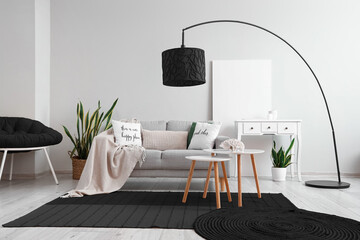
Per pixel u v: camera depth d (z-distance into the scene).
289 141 4.61
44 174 4.67
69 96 4.83
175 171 3.52
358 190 3.54
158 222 2.29
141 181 4.18
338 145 4.61
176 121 4.36
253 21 4.71
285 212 2.54
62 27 4.86
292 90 4.67
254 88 4.64
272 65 4.70
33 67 4.47
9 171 4.41
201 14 4.76
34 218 2.38
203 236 2.00
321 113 4.64
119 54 4.81
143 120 4.73
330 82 4.63
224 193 3.34
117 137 3.84
